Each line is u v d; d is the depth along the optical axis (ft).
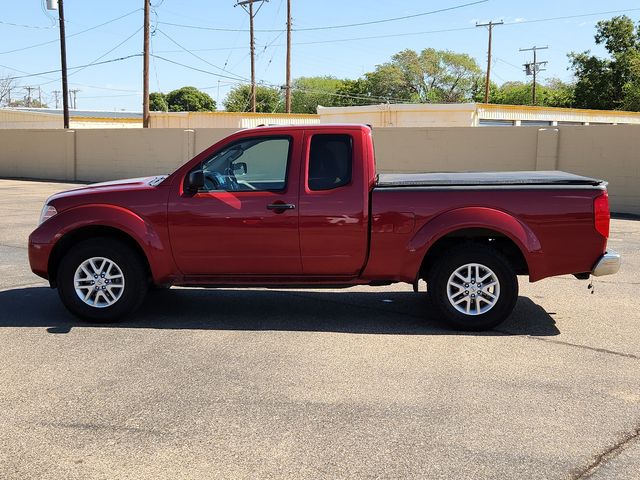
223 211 20.62
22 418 14.08
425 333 20.45
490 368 17.24
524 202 20.06
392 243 20.42
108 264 21.22
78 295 21.22
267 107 288.51
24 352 18.43
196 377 16.51
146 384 16.02
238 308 23.53
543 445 12.91
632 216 54.39
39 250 21.21
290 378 16.46
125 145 94.79
